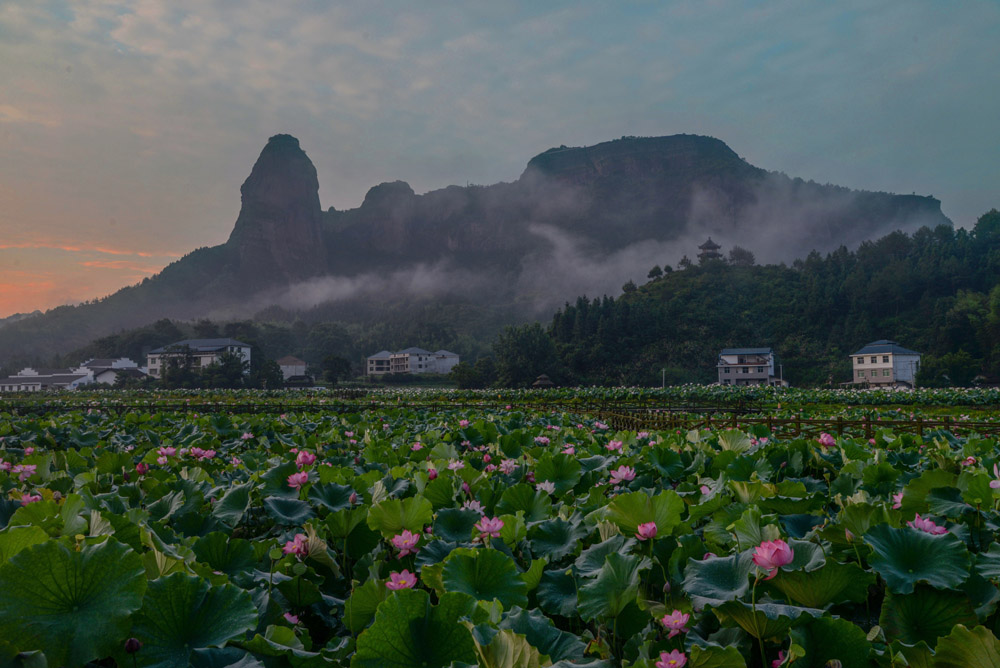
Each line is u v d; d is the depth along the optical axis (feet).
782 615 8.04
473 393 243.40
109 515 11.92
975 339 392.47
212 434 42.93
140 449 36.19
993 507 14.17
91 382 483.10
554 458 21.20
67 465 25.58
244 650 8.01
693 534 11.98
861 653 7.91
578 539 12.88
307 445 33.32
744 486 15.61
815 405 146.00
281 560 12.10
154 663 7.48
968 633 7.27
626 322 448.24
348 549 14.16
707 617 9.25
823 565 9.17
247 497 16.47
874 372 387.96
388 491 18.01
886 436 33.73
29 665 6.49
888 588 9.37
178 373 400.67
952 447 31.60
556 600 10.65
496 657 7.39
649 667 7.62
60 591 7.38
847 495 18.44
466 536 14.19
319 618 11.47
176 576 8.30
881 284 476.54
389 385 501.97
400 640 8.01
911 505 15.61
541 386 352.90
